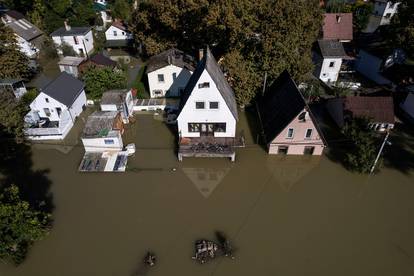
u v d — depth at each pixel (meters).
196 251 23.86
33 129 35.38
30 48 59.34
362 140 30.11
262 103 38.91
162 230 25.62
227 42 44.47
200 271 22.64
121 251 23.95
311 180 30.98
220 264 23.09
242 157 33.62
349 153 32.53
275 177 31.52
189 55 48.44
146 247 24.28
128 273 22.47
